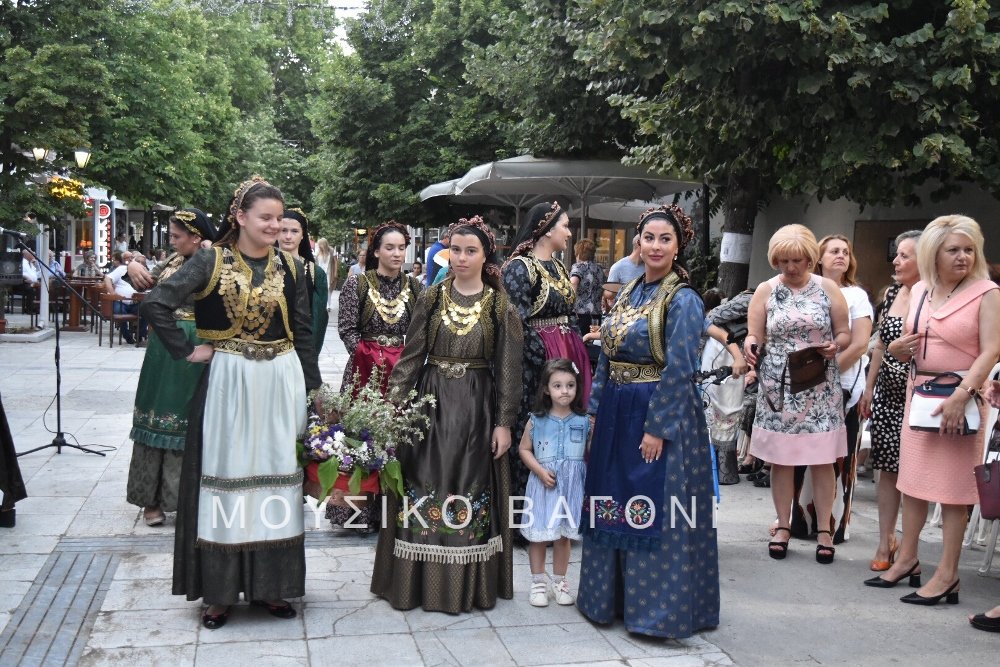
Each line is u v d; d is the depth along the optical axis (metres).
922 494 4.48
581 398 4.48
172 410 5.26
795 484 5.64
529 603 4.40
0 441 5.12
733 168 7.86
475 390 4.26
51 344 14.53
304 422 4.05
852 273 5.54
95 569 4.62
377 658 3.72
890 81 6.65
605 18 7.48
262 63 38.94
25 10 16.09
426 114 18.25
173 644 3.78
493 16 14.88
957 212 8.72
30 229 15.38
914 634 4.16
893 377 4.87
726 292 8.97
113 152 19.88
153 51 21.22
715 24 6.73
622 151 11.97
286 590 4.00
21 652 3.65
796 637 4.10
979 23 6.31
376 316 5.53
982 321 4.27
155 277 5.50
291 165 32.88
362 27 19.08
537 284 5.21
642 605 3.94
